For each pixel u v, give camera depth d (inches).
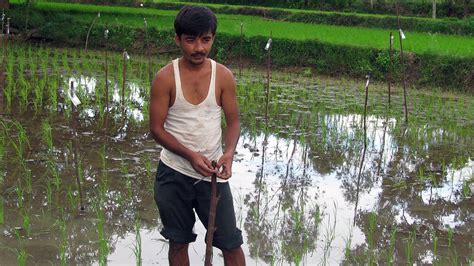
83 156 257.9
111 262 163.8
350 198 226.4
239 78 497.7
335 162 272.8
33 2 720.3
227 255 141.2
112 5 952.9
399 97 437.7
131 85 421.7
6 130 287.4
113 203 208.1
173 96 132.2
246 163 263.7
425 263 174.1
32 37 630.5
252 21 753.6
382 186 242.2
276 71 550.3
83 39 629.3
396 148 299.6
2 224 186.2
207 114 133.5
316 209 211.8
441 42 585.9
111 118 327.3
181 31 127.6
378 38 598.9
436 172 263.0
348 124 343.3
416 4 965.2
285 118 352.5
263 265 166.2
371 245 184.1
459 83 482.6
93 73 463.8
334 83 493.7
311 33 622.2
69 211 198.8
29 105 346.6
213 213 126.0
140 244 165.2
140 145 279.3
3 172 232.5
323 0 1002.1
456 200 229.5
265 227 193.9
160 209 139.0
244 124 334.6
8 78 400.5
